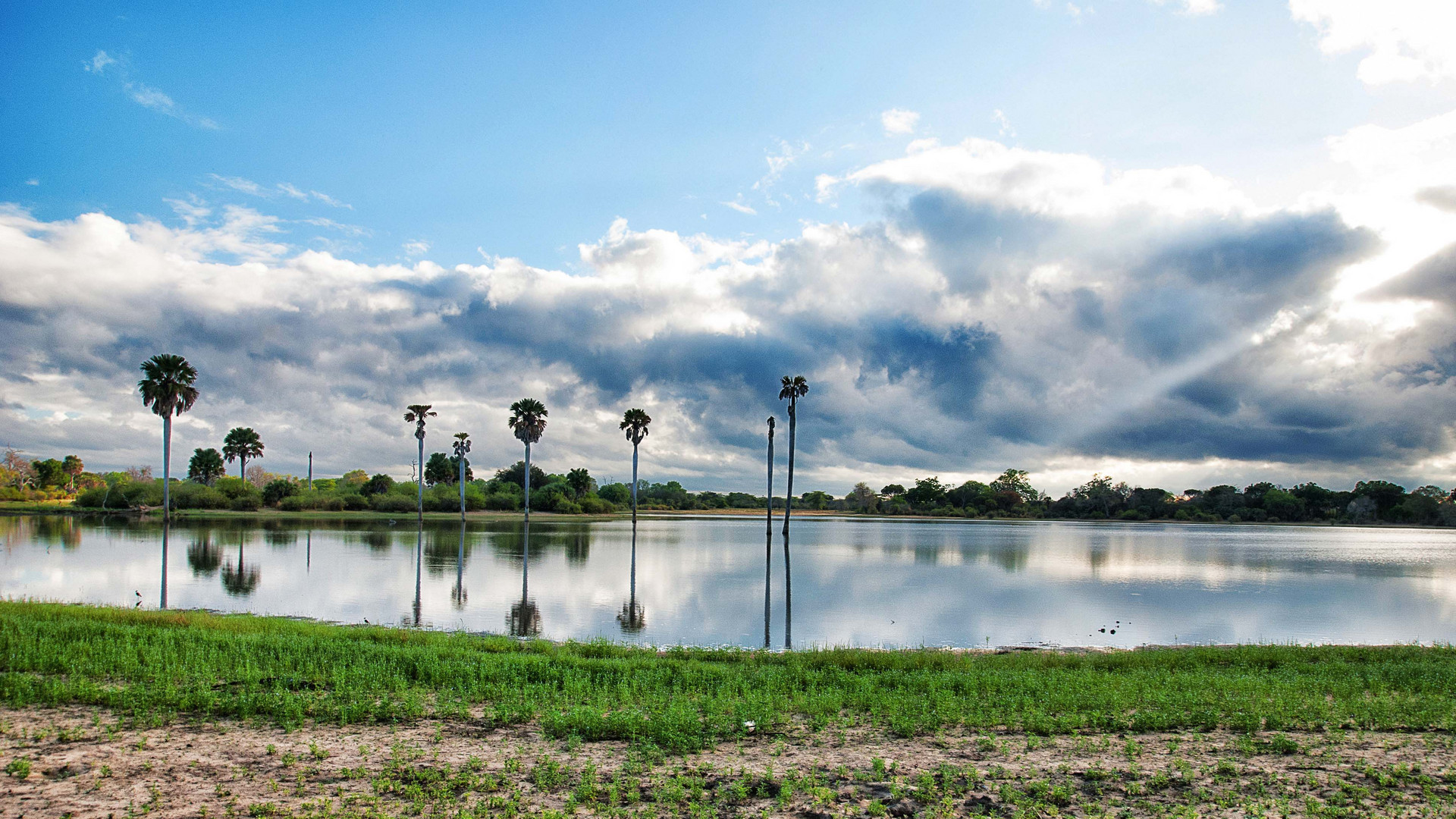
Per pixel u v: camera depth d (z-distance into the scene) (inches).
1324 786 333.7
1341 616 1175.6
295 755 357.1
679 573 1644.9
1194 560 2335.1
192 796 303.6
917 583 1523.1
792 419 2760.8
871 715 456.4
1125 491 7829.7
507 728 414.6
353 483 6983.3
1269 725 436.8
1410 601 1365.7
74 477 6909.5
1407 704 477.4
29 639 586.6
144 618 776.3
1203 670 642.2
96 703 434.0
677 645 795.4
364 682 495.8
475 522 4042.8
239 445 5007.4
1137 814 302.8
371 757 358.3
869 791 325.4
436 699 462.9
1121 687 514.9
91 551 1936.5
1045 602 1269.7
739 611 1116.5
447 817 289.0
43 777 318.0
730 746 390.6
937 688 525.7
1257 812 304.3
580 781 329.1
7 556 1777.8
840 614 1102.4
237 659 553.9
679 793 314.0
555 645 774.5
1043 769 353.7
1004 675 581.0
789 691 526.0
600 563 1823.3
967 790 326.6
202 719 411.8
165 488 2706.7
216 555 1854.1
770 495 2381.9
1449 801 318.0
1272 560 2393.0
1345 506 7293.3
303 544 2251.5
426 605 1114.7
